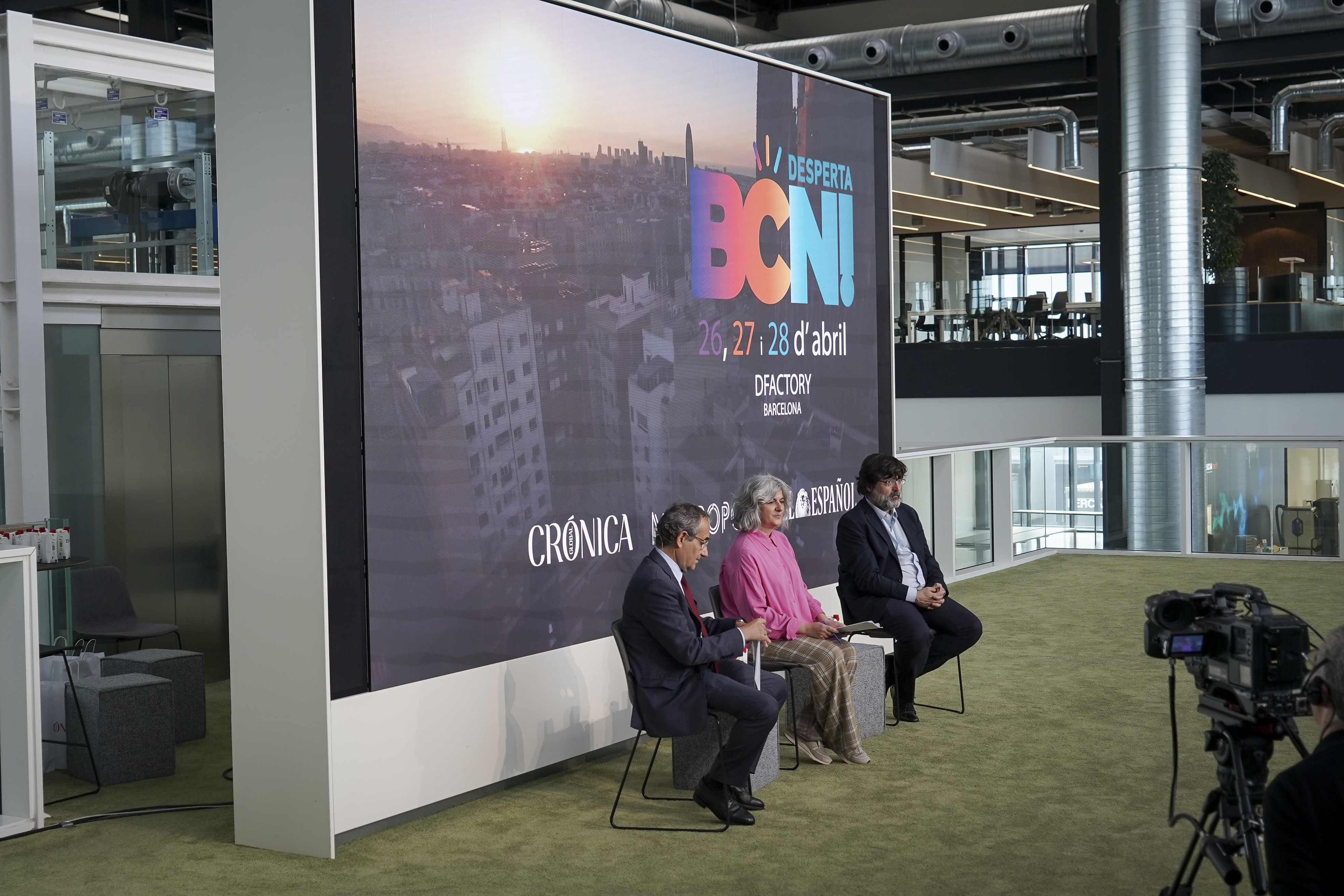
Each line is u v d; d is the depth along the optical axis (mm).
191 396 8023
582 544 5676
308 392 4535
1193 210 14984
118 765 5738
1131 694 7027
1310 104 21094
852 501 7512
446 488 5043
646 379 6000
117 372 7676
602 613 5809
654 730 4863
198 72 7996
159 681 5918
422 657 4969
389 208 4801
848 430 7480
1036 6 17844
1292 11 14258
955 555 11281
